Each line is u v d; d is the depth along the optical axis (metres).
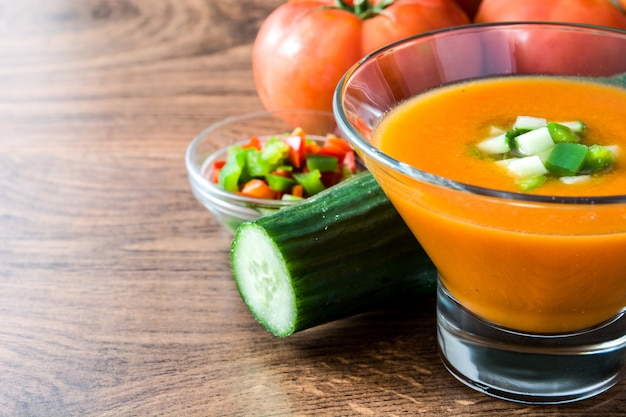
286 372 0.56
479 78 0.59
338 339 0.58
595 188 0.51
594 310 0.53
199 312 0.60
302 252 0.56
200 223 0.66
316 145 0.67
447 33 0.59
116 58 0.85
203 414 0.54
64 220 0.67
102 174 0.70
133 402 0.55
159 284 0.62
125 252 0.64
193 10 0.93
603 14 0.69
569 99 0.57
